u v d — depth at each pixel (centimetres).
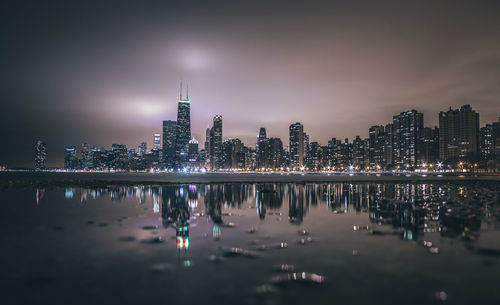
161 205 4016
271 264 1383
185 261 1434
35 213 3156
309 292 1063
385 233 2064
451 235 1970
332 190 7656
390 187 9375
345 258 1468
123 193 6334
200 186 9944
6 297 1028
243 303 979
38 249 1656
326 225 2408
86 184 9969
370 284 1133
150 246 1723
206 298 1019
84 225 2414
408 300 995
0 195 5606
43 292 1071
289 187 9381
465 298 1008
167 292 1069
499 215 2864
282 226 2383
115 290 1087
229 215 3045
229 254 1550
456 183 12538
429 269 1296
